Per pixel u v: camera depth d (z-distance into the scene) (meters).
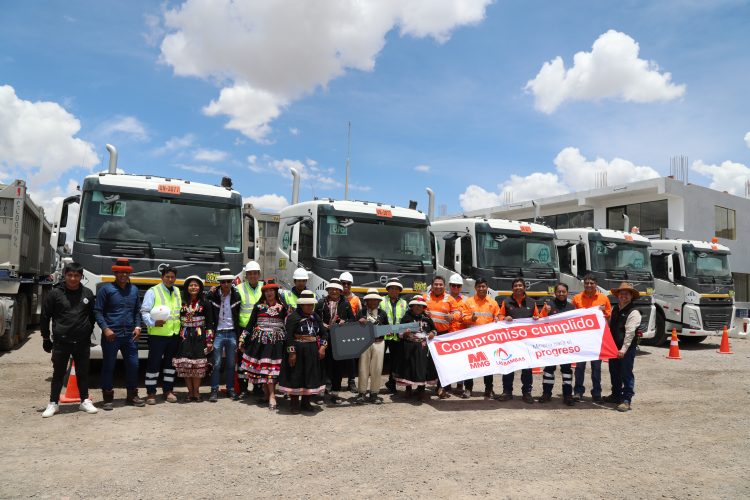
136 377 7.48
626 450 6.00
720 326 17.14
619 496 4.64
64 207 9.02
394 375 8.54
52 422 6.47
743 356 14.84
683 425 7.19
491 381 8.73
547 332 8.52
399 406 7.98
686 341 19.38
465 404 8.24
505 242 13.08
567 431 6.77
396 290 8.65
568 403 8.33
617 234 15.53
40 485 4.52
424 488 4.70
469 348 8.45
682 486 4.91
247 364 7.70
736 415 7.80
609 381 11.12
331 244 10.41
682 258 17.11
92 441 5.77
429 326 8.44
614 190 28.08
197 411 7.26
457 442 6.14
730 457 5.81
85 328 6.92
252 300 8.23
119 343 7.24
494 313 8.81
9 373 9.57
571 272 15.25
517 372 12.11
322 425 6.74
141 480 4.70
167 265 8.70
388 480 4.87
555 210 31.92
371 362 8.12
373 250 10.74
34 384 8.70
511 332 8.56
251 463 5.23
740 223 30.03
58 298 6.78
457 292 8.99
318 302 8.67
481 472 5.15
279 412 7.37
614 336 8.37
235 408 7.52
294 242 10.75
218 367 7.93
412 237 11.26
